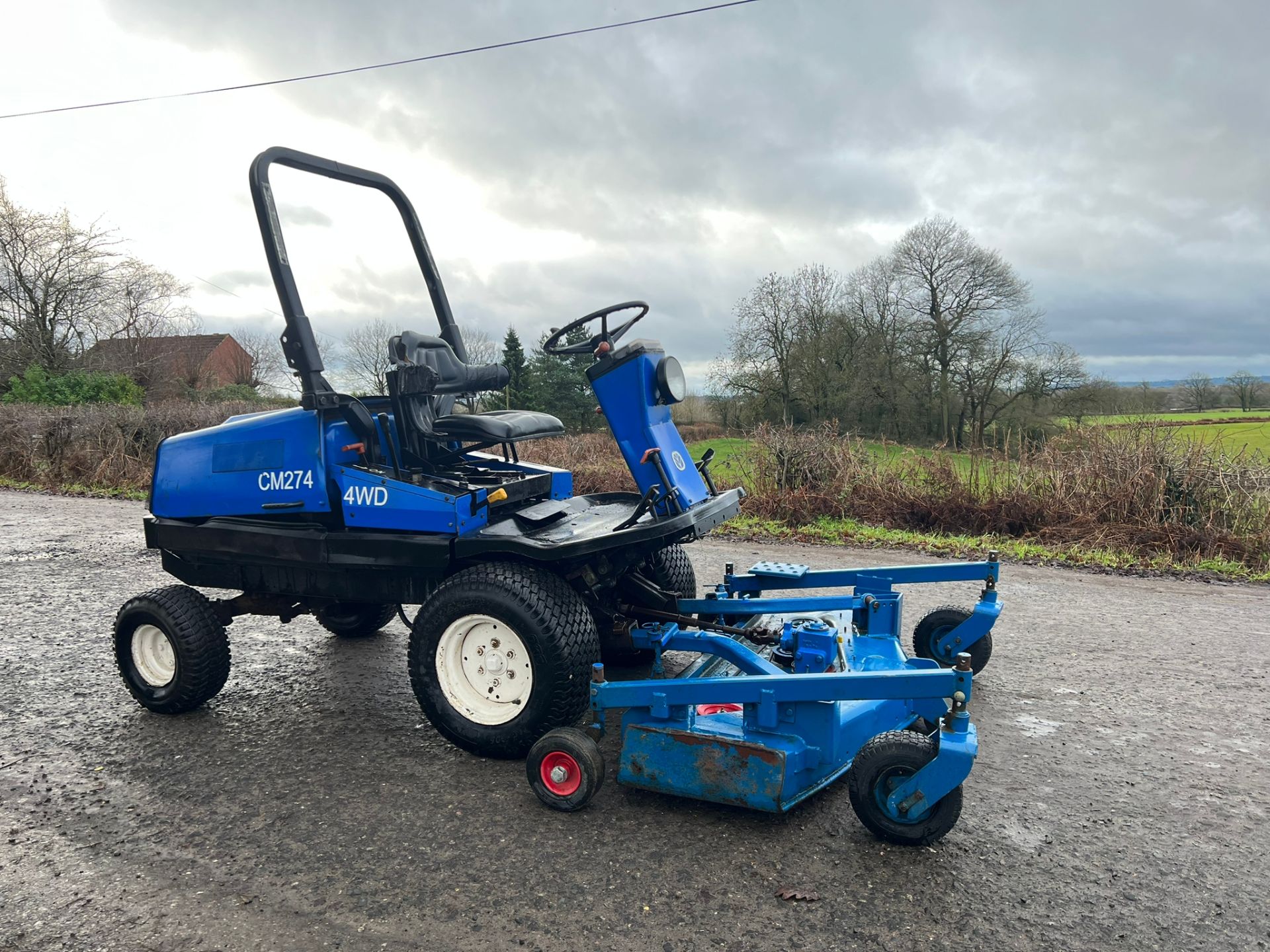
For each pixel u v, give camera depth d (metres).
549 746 2.91
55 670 4.52
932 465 9.18
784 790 2.72
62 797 3.08
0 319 26.97
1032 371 19.55
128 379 25.52
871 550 7.87
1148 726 3.70
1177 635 5.12
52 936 2.27
